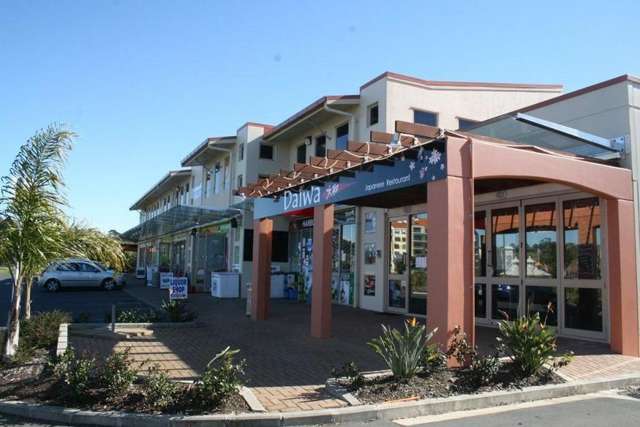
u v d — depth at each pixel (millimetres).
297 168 10938
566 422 5941
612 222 9758
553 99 11625
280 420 5848
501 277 12609
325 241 11625
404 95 16156
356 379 6949
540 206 11734
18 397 6680
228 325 13289
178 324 12617
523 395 6918
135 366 8281
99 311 16797
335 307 17438
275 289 21719
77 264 26656
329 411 6035
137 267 49062
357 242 17422
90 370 7008
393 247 15984
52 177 8414
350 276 17891
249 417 5836
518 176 8555
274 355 9422
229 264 23609
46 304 19359
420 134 7816
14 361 8156
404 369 7055
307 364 8680
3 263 8367
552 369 7695
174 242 35625
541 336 7527
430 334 7473
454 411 6449
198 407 6152
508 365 7691
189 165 30891
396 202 14828
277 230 22531
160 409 6141
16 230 8016
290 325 13312
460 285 7836
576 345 10133
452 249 7836
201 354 9500
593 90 10844
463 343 7547
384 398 6520
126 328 12094
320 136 20219
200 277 26031
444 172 8000
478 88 17484
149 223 37500
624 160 10203
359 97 17266
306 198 12445
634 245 9797
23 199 8148
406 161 8898
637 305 9656
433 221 8133
